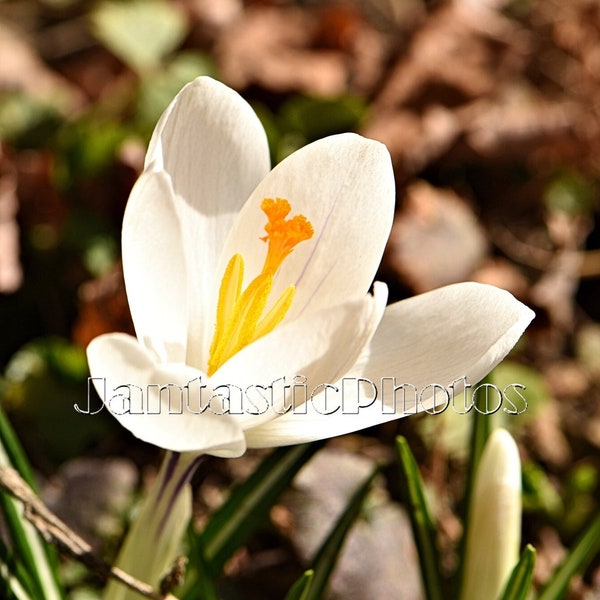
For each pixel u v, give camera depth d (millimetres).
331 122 448
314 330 234
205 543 285
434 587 289
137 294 241
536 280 452
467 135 492
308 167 253
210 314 255
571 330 445
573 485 366
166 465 254
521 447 386
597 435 400
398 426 373
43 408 362
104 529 333
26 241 403
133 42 453
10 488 255
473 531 279
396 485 365
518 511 277
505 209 485
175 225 237
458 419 367
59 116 446
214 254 257
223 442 232
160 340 244
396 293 418
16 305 394
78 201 400
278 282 255
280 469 287
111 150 399
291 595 262
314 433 247
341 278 254
